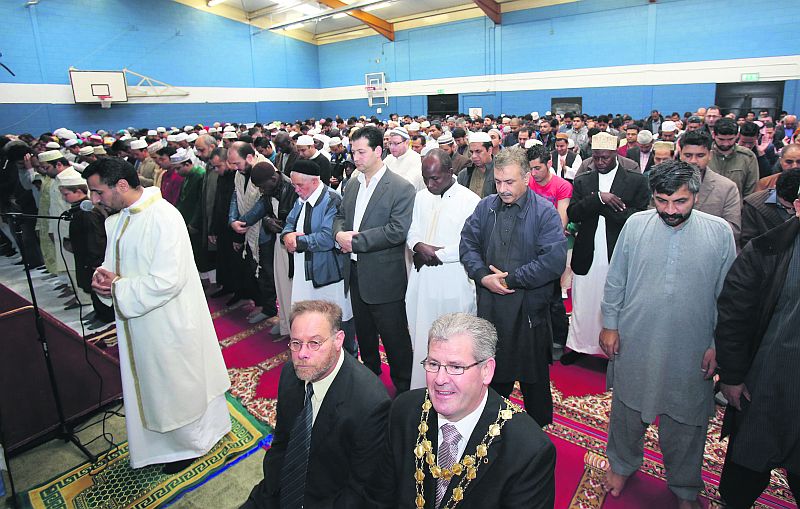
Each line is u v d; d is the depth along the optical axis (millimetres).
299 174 3053
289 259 3498
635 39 12219
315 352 1670
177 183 5250
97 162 2277
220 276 4758
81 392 2967
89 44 13547
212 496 2365
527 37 14070
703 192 2785
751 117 8836
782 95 10609
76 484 2473
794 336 1638
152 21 14867
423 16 16297
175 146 5820
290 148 5582
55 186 5184
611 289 2123
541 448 1263
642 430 2143
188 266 2436
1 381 2652
